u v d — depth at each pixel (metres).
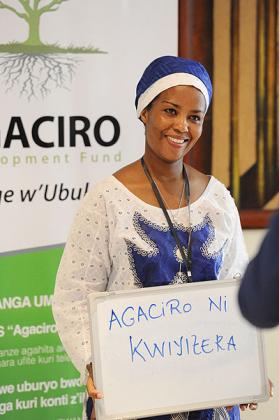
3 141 3.12
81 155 3.22
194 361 2.21
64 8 3.14
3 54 3.09
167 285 2.19
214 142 3.48
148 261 2.18
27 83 3.13
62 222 3.23
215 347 2.23
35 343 3.27
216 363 2.23
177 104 2.19
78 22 3.16
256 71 3.48
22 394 3.28
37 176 3.18
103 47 3.21
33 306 3.24
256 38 3.46
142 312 2.17
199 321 2.21
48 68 3.14
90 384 2.16
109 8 3.20
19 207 3.18
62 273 2.29
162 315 2.19
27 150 3.16
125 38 3.23
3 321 3.22
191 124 2.22
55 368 3.29
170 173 2.26
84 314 2.26
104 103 3.23
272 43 3.49
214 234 2.27
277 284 1.31
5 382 3.26
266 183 3.55
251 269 1.37
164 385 2.19
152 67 2.24
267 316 1.35
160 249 2.19
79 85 3.19
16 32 3.10
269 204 3.57
